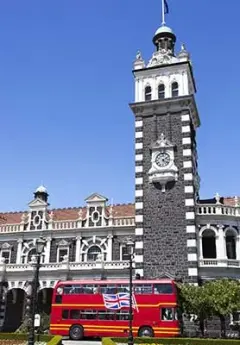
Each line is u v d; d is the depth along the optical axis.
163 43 69.25
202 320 48.38
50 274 60.84
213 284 48.38
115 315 46.09
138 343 40.09
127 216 64.62
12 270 62.84
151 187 59.56
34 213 69.00
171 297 44.75
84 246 64.62
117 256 62.53
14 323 62.72
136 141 62.56
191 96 61.16
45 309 61.50
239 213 58.09
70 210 71.00
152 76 65.44
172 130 61.31
